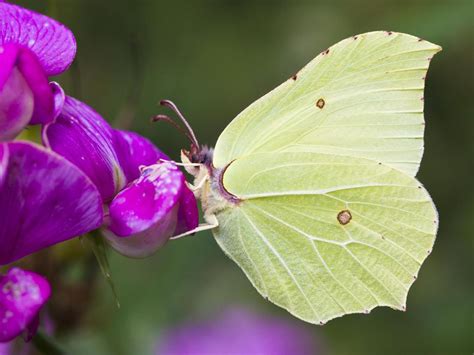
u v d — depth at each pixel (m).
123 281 0.26
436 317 0.30
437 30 0.29
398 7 0.31
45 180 0.19
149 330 0.26
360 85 0.22
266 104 0.22
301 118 0.22
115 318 0.25
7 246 0.19
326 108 0.23
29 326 0.19
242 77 0.33
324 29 0.32
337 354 0.29
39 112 0.20
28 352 0.23
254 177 0.22
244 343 0.28
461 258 0.30
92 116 0.21
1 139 0.20
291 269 0.23
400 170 0.23
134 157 0.21
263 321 0.28
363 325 0.30
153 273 0.26
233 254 0.22
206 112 0.32
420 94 0.22
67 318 0.23
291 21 0.33
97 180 0.20
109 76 0.33
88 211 0.19
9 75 0.19
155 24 0.33
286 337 0.29
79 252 0.23
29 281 0.19
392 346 0.29
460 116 0.31
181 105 0.32
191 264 0.27
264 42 0.33
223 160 0.22
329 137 0.23
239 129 0.22
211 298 0.28
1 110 0.20
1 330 0.19
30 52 0.20
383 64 0.22
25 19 0.20
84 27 0.33
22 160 0.19
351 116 0.23
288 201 0.23
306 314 0.23
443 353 0.29
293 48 0.33
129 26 0.33
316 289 0.23
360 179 0.23
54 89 0.20
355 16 0.32
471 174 0.31
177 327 0.27
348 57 0.22
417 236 0.23
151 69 0.33
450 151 0.31
